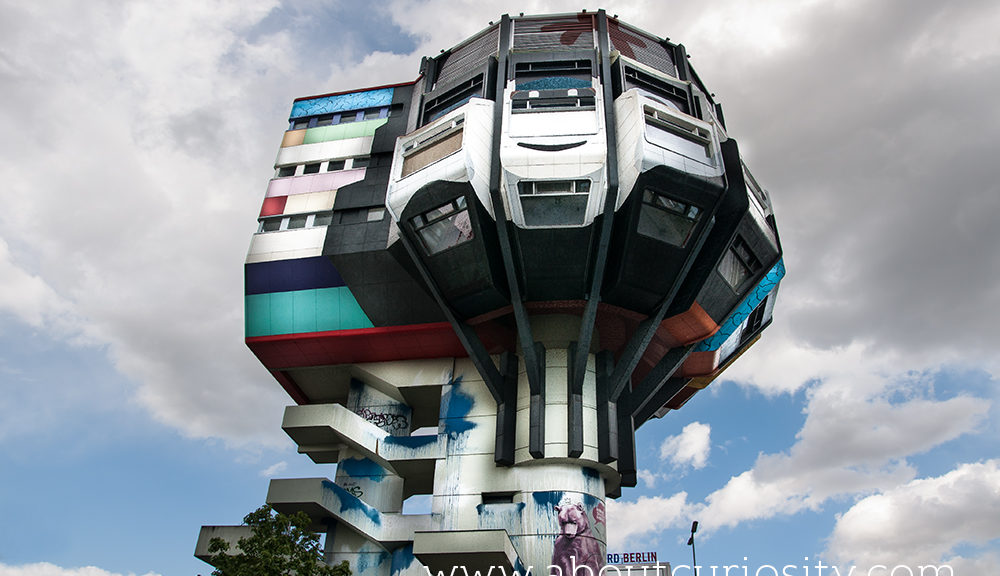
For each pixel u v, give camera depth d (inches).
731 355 2150.6
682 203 1612.9
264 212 2060.8
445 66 2225.6
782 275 1962.4
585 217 1589.6
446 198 1627.7
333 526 1807.3
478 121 1707.7
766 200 2000.5
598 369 1824.6
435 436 1833.2
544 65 1886.1
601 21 1962.4
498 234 1615.4
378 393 2003.0
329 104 2305.6
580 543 1619.1
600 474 1747.0
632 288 1660.9
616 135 1689.2
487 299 1713.8
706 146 1686.8
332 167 2135.8
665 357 1892.2
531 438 1699.1
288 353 1969.7
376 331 1889.8
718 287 1781.5
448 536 1449.3
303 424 1866.4
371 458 1897.1
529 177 1583.4
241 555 1194.6
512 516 1673.2
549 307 1758.1
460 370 1930.4
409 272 1820.9
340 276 1919.3
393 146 2112.5
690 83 1952.5
